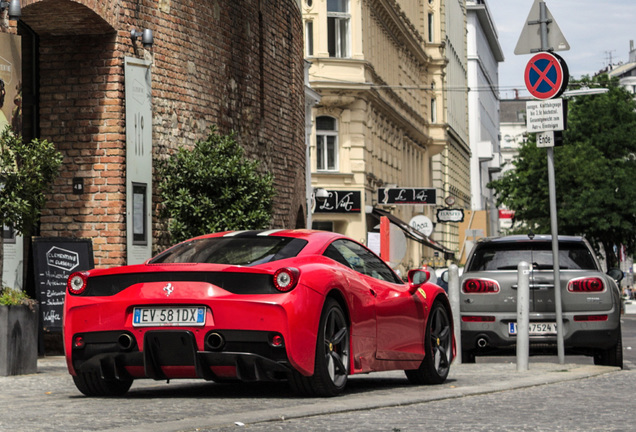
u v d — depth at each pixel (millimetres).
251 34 22828
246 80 22422
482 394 9914
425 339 10992
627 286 85938
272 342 8648
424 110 69312
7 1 14859
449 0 88438
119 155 17203
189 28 19484
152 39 17781
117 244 17109
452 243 80312
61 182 17344
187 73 19359
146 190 17734
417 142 67562
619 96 58500
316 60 46625
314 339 8852
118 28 17281
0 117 14414
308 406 8359
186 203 17797
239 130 21938
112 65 17266
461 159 91750
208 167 18000
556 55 14570
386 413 8203
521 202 57031
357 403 8648
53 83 17438
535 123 14641
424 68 70188
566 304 14492
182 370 8828
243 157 20172
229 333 8672
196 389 10359
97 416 7852
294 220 26359
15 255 15719
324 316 9016
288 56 26109
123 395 9781
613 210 55844
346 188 47656
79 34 17375
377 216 50469
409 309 10625
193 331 8719
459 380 11633
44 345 15898
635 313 52062
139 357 8875
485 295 14805
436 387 10812
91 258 15969
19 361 12289
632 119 57906
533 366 13703
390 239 24734
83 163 17281
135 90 17578
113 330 8930
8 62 14586
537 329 14586
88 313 9031
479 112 123188
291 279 8711
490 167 142750
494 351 15195
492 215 144625
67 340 9164
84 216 17219
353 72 47375
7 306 12156
